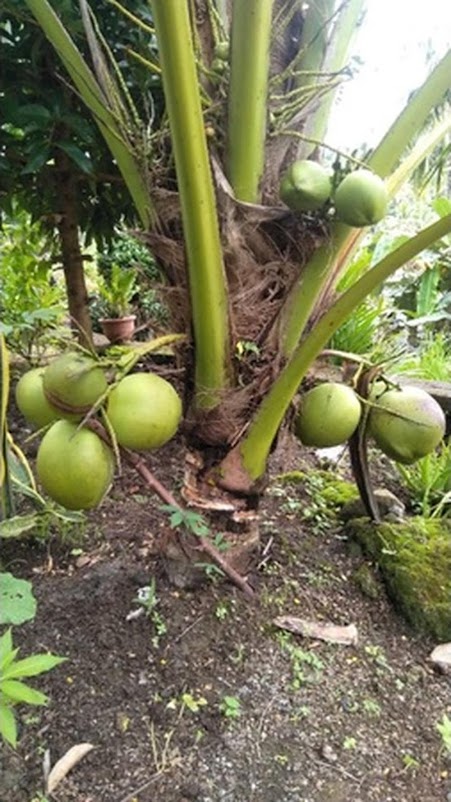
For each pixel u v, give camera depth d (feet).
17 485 4.95
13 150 6.52
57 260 8.41
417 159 4.39
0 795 3.35
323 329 3.65
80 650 4.15
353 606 4.82
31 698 2.85
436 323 12.50
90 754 3.58
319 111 4.02
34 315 7.09
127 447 3.63
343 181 3.42
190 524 4.00
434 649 4.56
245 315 3.95
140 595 4.54
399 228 15.80
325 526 5.64
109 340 9.67
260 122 3.68
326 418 4.20
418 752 3.77
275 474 6.38
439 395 7.63
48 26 3.85
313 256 3.95
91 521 5.57
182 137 3.15
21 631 4.26
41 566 5.02
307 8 3.92
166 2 2.81
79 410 3.51
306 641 4.42
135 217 8.02
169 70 2.99
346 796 3.46
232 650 4.25
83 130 5.73
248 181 3.79
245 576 4.68
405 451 4.34
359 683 4.18
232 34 3.50
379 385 4.48
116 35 5.80
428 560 5.03
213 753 3.63
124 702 3.87
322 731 3.82
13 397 7.57
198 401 4.09
